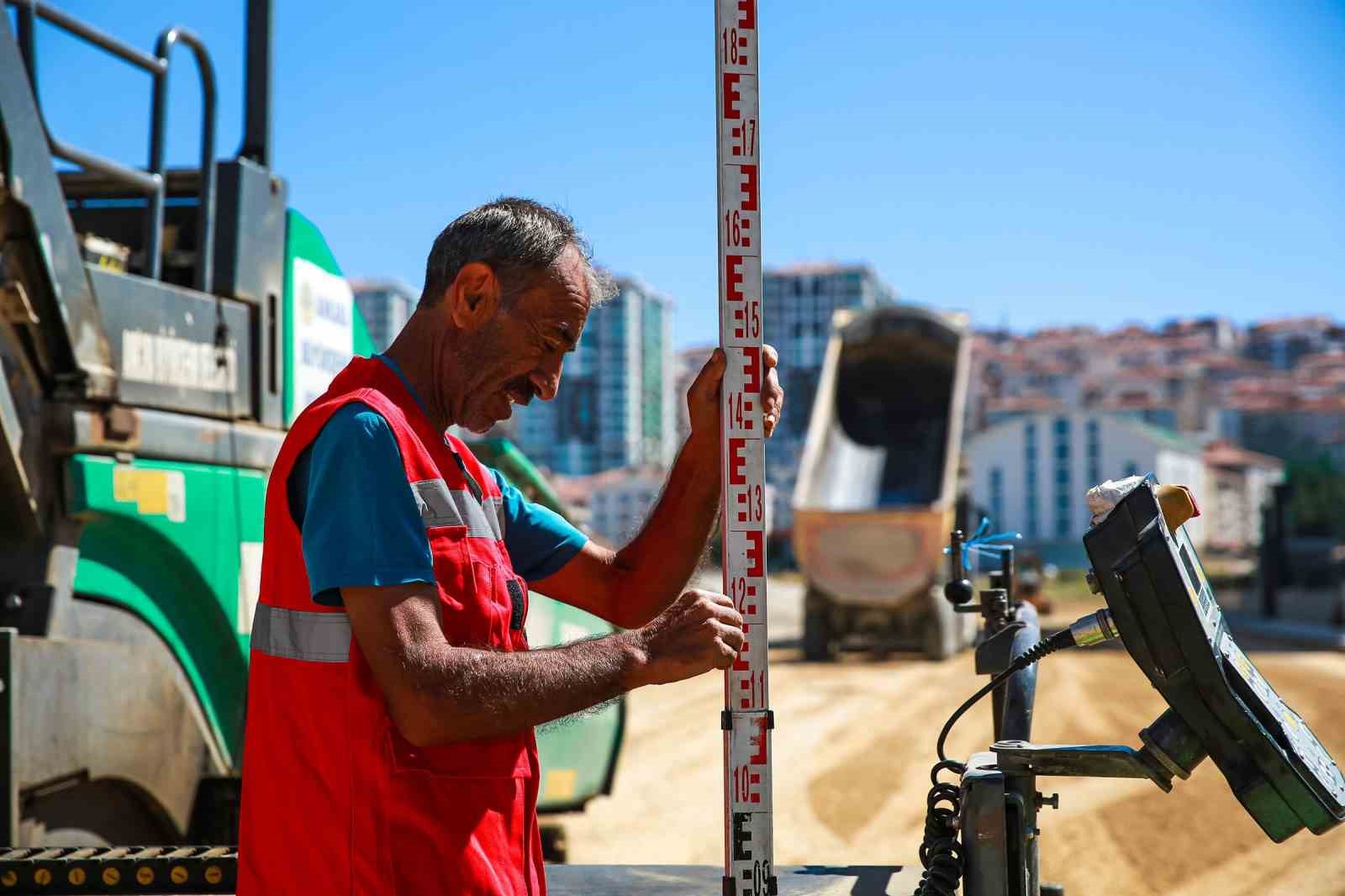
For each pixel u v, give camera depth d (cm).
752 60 217
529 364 213
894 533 2192
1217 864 714
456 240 211
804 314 16238
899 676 1953
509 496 251
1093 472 12344
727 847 209
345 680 190
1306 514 7869
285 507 197
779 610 4822
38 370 361
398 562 187
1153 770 218
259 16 468
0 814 331
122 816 387
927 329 2606
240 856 198
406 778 189
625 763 1173
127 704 379
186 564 407
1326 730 1280
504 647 205
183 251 454
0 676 335
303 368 478
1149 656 205
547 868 323
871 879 293
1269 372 19325
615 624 254
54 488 363
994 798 230
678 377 19762
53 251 358
